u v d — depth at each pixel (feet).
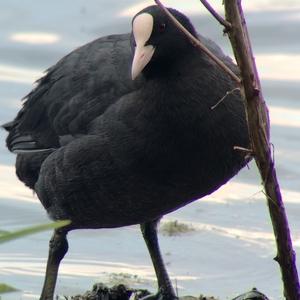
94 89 39.47
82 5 70.38
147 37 35.86
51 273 41.68
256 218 50.37
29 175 43.37
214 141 36.29
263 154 30.04
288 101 60.64
